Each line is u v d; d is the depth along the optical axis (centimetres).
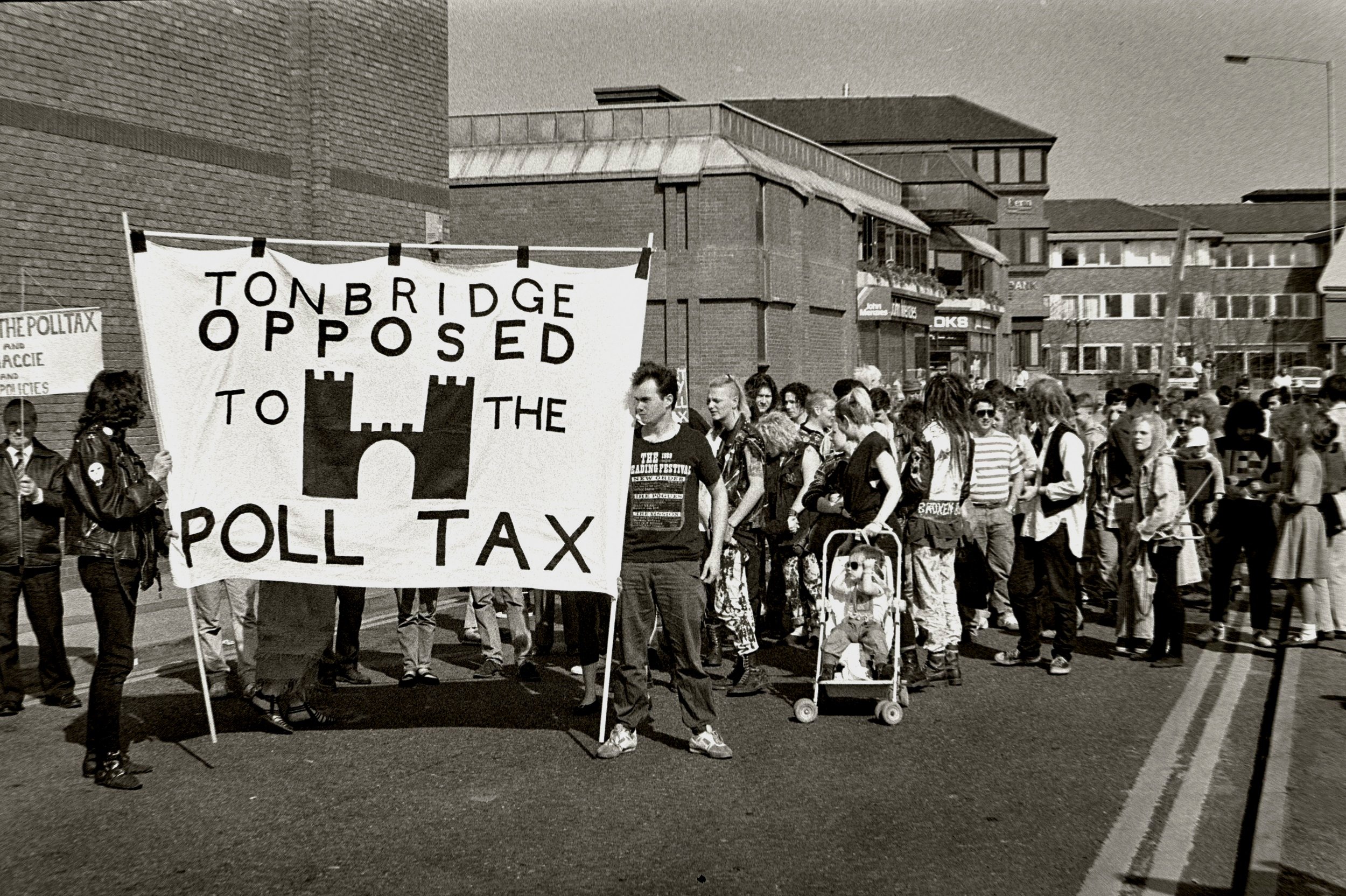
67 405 1184
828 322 3634
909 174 4647
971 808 557
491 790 584
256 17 1414
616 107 3247
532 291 670
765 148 3456
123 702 760
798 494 912
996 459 935
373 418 664
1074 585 845
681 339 3123
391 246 663
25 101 1152
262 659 685
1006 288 6194
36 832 525
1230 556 974
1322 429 959
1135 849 505
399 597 805
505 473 667
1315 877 470
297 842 513
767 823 538
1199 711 740
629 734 642
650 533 632
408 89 1642
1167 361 1683
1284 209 8512
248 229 1405
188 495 649
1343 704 756
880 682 713
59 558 749
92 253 1221
